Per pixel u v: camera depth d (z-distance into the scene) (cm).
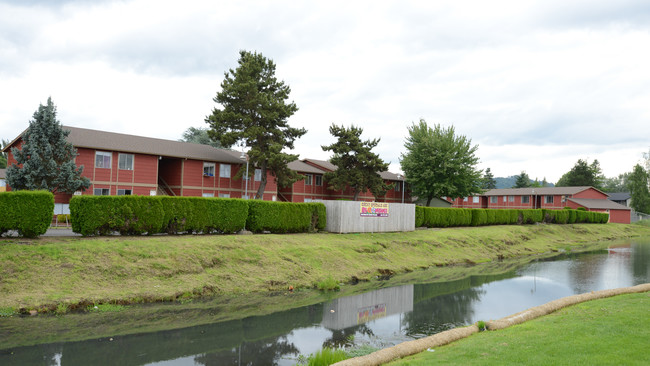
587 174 10394
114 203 1791
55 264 1408
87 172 3203
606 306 1287
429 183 5072
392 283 2019
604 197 7638
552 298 1764
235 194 4119
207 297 1533
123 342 1059
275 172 3838
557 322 1095
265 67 3928
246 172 3612
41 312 1204
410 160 5269
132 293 1397
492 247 3394
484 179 5334
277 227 2444
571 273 2475
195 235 2056
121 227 1825
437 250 2902
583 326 1026
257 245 2014
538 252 3647
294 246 2150
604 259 3194
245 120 3659
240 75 3678
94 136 3447
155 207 1903
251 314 1373
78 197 1712
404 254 2633
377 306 1555
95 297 1320
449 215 3947
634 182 8338
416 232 3272
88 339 1062
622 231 5912
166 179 3903
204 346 1065
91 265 1460
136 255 1597
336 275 2002
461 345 919
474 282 2117
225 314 1353
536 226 4825
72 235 1828
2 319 1138
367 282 2012
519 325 1095
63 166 2878
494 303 1655
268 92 3881
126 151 3356
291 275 1862
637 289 1623
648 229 6556
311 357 950
